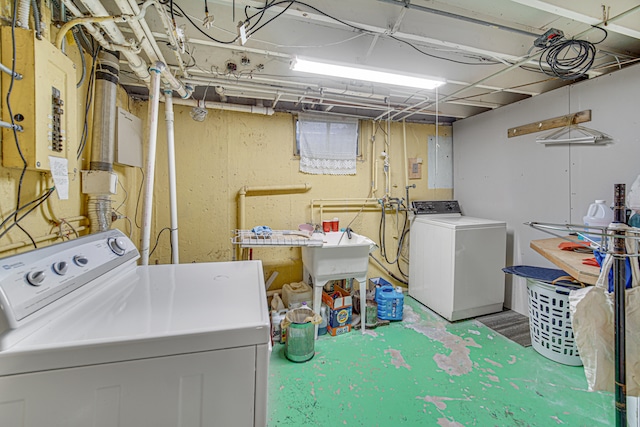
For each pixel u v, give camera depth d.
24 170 1.05
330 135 3.10
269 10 1.49
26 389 0.67
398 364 2.01
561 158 2.46
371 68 1.84
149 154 1.75
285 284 2.88
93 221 1.57
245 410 0.81
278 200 2.98
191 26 1.64
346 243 2.57
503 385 1.80
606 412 1.57
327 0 1.52
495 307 2.85
